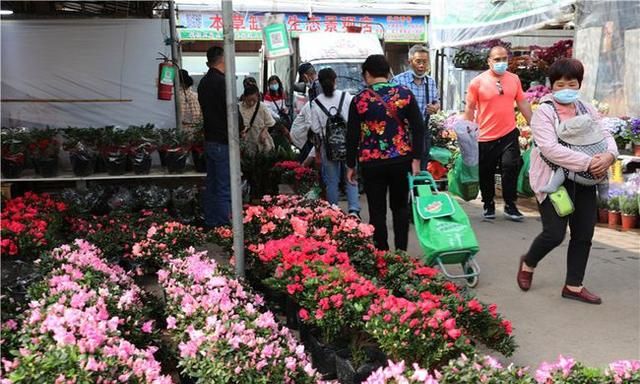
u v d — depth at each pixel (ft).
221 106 20.11
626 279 17.48
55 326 9.88
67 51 25.96
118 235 17.30
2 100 25.89
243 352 9.53
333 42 42.78
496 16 34.65
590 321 14.42
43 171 22.77
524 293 16.40
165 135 23.89
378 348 10.98
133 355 9.53
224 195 20.68
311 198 21.66
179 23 51.57
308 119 23.08
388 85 16.58
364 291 11.21
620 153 25.31
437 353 9.68
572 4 28.78
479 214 26.68
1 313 11.21
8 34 25.55
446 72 45.34
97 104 26.45
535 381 8.95
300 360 10.07
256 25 52.47
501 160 24.84
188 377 10.80
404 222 17.44
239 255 13.91
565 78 14.92
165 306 12.87
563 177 14.90
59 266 14.05
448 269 18.65
